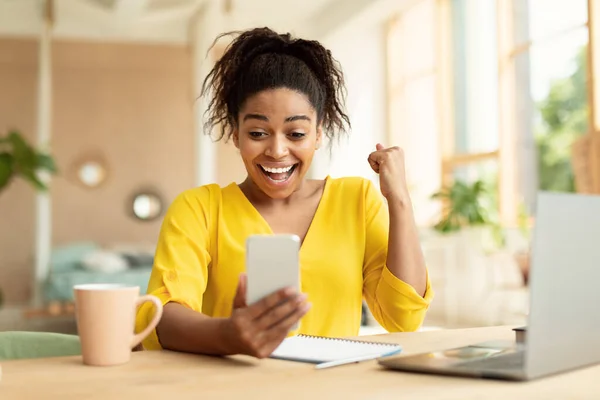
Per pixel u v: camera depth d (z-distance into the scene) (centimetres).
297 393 70
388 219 138
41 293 723
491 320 548
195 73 759
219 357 92
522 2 566
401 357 86
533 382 74
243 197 133
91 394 71
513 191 585
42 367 85
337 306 128
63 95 879
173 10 741
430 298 124
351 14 725
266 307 85
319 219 133
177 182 898
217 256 130
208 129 143
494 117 617
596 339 83
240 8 764
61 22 780
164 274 116
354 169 800
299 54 134
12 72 859
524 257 527
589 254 81
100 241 882
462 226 596
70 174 879
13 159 620
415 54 764
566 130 526
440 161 696
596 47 478
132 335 89
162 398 69
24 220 864
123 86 890
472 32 649
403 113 786
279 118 123
